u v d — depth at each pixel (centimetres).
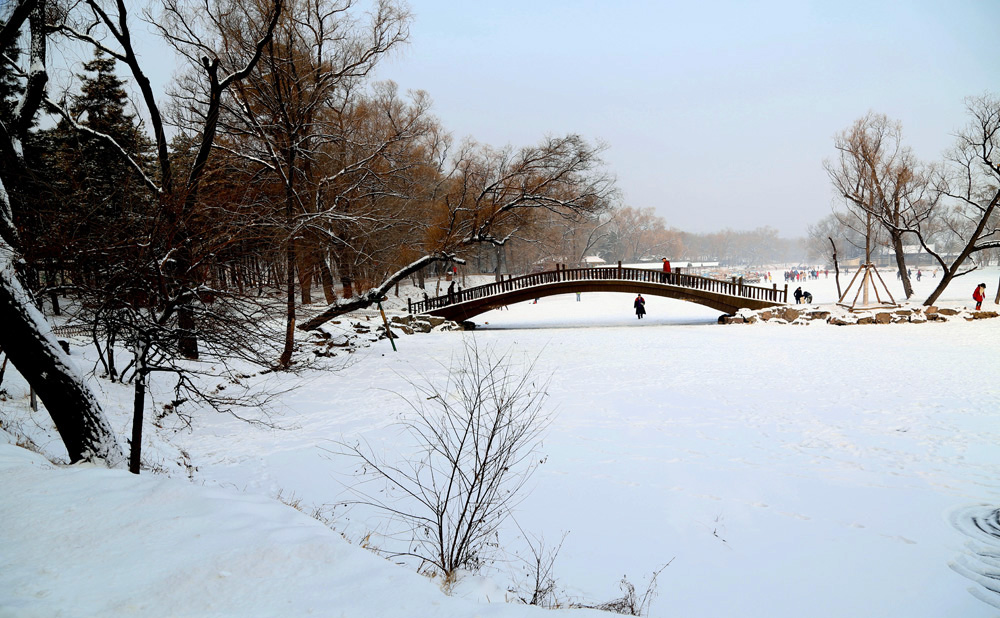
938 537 763
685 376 1866
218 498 539
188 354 797
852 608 598
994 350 2250
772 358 2178
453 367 2017
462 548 611
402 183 3141
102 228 809
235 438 1269
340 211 2392
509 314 5059
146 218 827
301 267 1978
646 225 14525
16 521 458
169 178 953
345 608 346
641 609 579
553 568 674
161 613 330
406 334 2912
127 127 1881
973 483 946
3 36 901
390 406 1514
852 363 2031
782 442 1190
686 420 1359
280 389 1727
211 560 400
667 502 890
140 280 758
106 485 553
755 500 898
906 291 4319
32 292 841
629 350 2427
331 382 1819
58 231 836
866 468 1031
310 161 2442
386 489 932
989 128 3597
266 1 2038
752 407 1469
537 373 1923
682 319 4131
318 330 2511
